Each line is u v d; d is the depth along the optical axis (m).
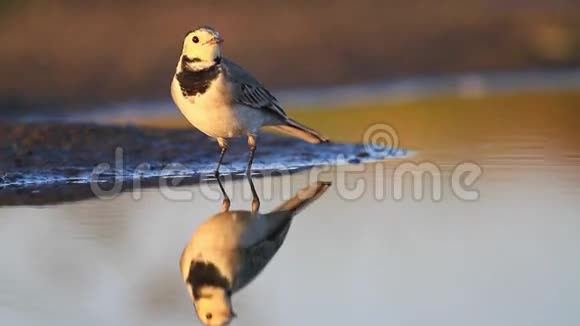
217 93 12.05
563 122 17.33
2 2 23.73
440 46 24.42
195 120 12.40
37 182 12.76
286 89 22.17
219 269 9.49
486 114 18.52
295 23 24.23
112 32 22.84
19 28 23.16
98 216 11.13
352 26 24.52
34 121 16.27
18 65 21.45
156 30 22.95
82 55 21.88
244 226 10.88
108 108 20.34
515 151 14.52
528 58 24.44
